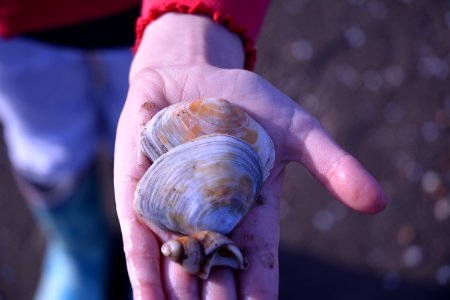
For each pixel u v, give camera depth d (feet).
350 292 1.94
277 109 1.41
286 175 2.10
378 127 2.12
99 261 2.08
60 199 1.92
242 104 1.42
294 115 1.41
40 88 1.74
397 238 1.97
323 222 2.03
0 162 2.21
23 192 2.17
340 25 2.34
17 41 1.64
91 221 2.01
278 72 2.28
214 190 1.33
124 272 2.09
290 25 2.38
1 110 1.86
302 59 2.30
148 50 1.48
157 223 1.33
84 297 2.06
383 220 2.00
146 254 1.30
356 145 2.10
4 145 2.24
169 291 1.28
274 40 2.36
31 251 2.11
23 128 1.82
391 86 2.17
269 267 1.31
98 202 2.05
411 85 2.17
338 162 1.36
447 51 2.21
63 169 1.88
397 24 2.30
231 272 1.30
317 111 2.17
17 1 1.55
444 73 2.17
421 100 2.14
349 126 2.13
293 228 2.04
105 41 1.67
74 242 2.04
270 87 1.43
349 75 2.23
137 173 1.37
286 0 2.44
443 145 2.06
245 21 1.47
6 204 2.16
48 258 2.10
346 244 2.00
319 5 2.40
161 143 1.38
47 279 2.07
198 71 1.42
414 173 2.04
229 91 1.42
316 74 2.26
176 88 1.43
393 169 2.05
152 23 1.49
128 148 1.38
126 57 1.77
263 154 1.38
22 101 1.74
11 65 1.67
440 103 2.13
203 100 1.40
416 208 2.00
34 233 2.13
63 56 1.72
